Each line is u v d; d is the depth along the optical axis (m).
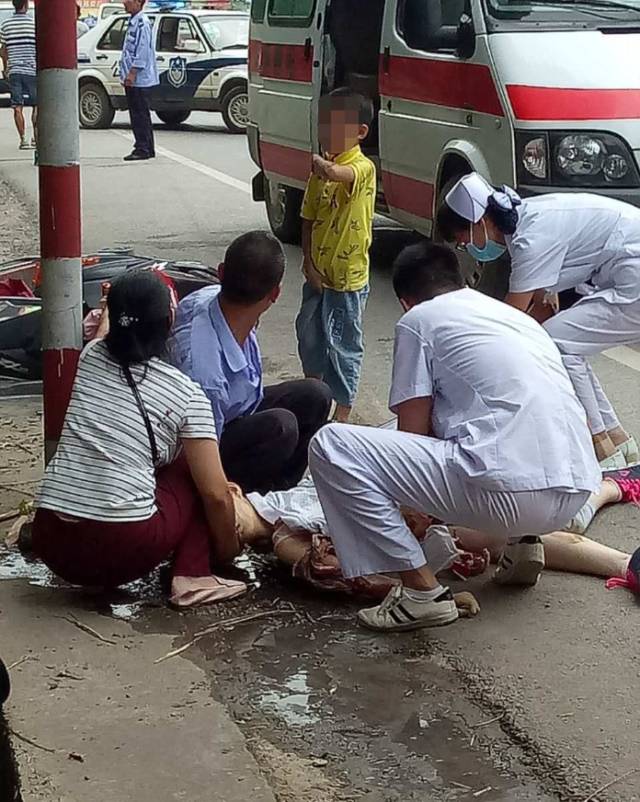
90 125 20.59
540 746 3.33
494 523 3.94
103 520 3.90
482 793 3.15
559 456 3.90
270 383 6.72
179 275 6.23
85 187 13.83
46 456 4.53
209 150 17.52
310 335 5.88
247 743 3.32
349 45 9.24
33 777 3.08
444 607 3.97
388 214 8.96
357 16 9.15
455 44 7.77
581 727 3.42
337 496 3.92
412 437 3.94
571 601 4.19
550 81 7.16
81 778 3.09
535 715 3.48
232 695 3.61
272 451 4.59
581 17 7.52
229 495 4.10
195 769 3.15
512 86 7.18
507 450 3.86
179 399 3.97
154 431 3.95
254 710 3.53
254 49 10.73
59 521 3.93
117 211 12.27
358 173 5.62
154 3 26.84
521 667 3.74
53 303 4.38
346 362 5.87
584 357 5.20
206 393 4.32
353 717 3.50
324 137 5.67
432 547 4.11
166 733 3.31
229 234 11.13
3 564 4.42
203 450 4.00
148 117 16.16
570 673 3.70
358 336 5.88
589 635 3.94
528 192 7.14
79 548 3.94
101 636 3.87
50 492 3.95
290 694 3.62
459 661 3.78
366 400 6.46
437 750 3.34
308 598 4.22
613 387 6.58
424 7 8.16
